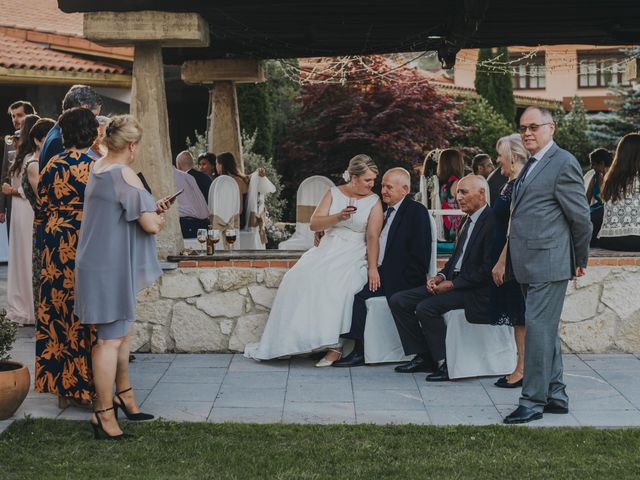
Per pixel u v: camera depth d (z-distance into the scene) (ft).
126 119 17.63
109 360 17.35
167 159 25.30
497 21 31.27
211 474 15.43
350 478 15.25
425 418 18.99
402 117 61.46
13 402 18.38
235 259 24.49
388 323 23.22
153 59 25.17
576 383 21.58
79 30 52.75
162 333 24.67
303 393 20.81
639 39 33.50
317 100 62.18
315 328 22.85
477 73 82.23
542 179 18.21
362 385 21.48
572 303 24.30
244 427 18.02
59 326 18.76
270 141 58.65
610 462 15.98
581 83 102.27
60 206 18.69
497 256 20.77
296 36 34.06
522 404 18.76
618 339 24.39
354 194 23.71
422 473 15.47
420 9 29.27
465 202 21.77
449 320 21.83
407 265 23.15
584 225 18.12
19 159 26.68
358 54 36.40
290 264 24.43
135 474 15.43
